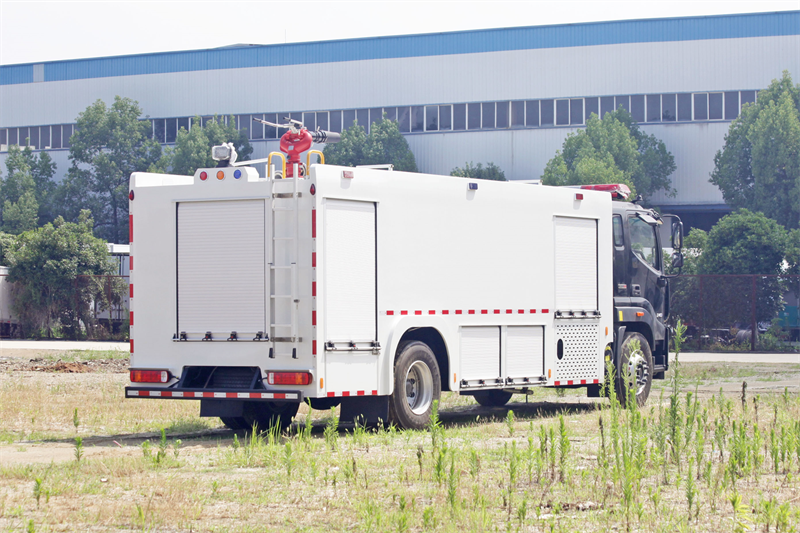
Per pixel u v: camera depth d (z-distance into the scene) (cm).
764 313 5175
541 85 9738
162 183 1816
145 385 1741
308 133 1870
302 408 2270
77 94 11400
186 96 10981
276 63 10612
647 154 9081
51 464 1306
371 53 10262
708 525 996
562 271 2089
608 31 9544
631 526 977
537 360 2020
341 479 1230
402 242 1761
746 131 8450
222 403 1688
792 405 2014
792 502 1109
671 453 1348
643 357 2317
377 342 1703
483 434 1686
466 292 1880
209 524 993
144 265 1756
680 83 9362
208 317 1700
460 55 9975
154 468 1313
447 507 1030
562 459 1212
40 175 11156
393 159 9750
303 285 1625
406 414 1745
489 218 1931
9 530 951
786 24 9125
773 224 5356
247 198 1677
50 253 6156
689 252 5666
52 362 3903
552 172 8312
